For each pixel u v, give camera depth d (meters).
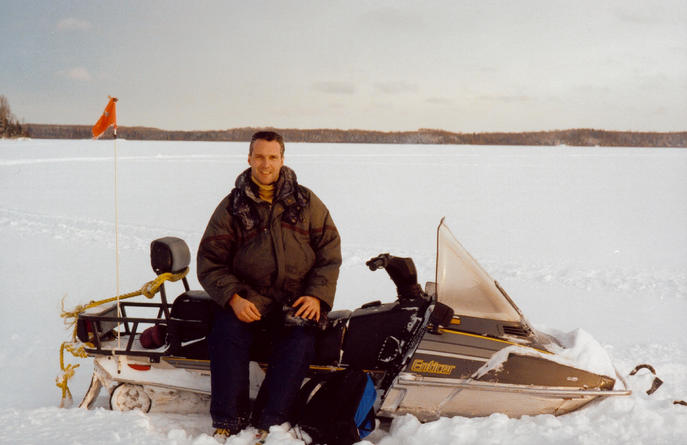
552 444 2.40
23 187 18.30
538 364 2.71
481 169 29.95
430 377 2.71
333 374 2.73
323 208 2.89
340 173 26.39
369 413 2.67
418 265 7.37
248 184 2.77
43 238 9.08
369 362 2.84
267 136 2.71
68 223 10.55
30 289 6.01
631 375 3.24
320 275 2.80
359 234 10.53
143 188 18.77
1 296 5.71
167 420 2.92
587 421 2.61
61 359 3.13
